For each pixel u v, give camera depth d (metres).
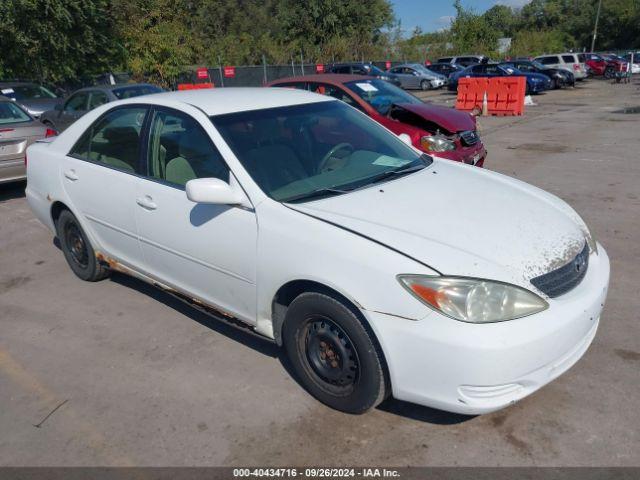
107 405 3.09
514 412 2.84
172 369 3.40
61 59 19.20
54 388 3.28
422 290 2.40
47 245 5.77
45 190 4.62
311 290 2.82
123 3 22.34
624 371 3.12
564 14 68.44
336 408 2.91
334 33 42.62
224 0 50.06
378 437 2.72
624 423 2.72
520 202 3.12
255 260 2.97
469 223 2.77
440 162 3.86
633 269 4.48
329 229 2.70
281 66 27.38
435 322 2.38
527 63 27.11
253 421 2.89
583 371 3.14
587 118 14.12
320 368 2.91
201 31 48.19
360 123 3.96
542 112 16.12
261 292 3.00
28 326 4.04
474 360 2.33
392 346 2.49
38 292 4.61
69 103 11.82
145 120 3.74
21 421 3.00
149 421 2.94
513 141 10.98
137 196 3.67
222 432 2.82
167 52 23.56
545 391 2.99
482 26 44.62
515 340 2.34
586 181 7.37
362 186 3.20
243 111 3.50
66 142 4.47
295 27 43.62
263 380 3.24
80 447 2.78
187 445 2.74
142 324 3.98
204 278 3.37
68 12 18.42
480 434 2.71
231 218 3.07
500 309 2.38
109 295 4.48
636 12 55.81
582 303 2.58
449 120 6.89
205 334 3.80
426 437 2.71
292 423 2.86
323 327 2.82
